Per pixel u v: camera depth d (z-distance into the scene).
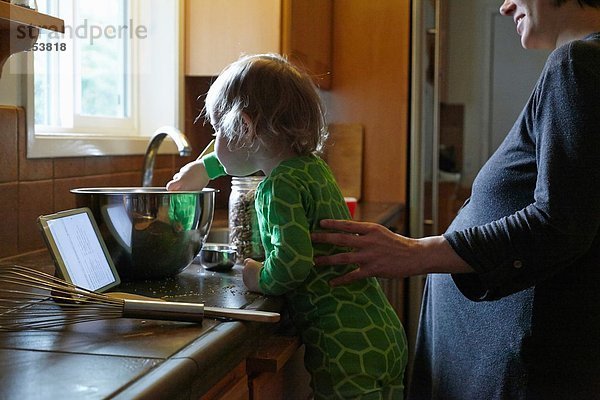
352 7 2.93
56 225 1.14
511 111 4.67
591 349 1.25
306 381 1.54
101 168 1.87
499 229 1.21
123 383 0.74
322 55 2.78
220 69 2.32
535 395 1.27
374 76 2.93
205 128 2.49
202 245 1.41
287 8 2.27
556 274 1.25
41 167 1.61
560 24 1.30
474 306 1.37
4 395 0.71
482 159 4.70
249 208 1.53
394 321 1.34
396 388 1.33
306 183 1.30
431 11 2.98
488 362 1.33
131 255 1.29
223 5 2.31
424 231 3.00
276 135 1.33
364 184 2.96
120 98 2.31
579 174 1.14
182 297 1.20
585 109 1.14
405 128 2.92
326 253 1.31
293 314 1.32
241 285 1.31
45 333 0.94
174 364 0.81
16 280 1.08
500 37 4.65
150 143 1.76
